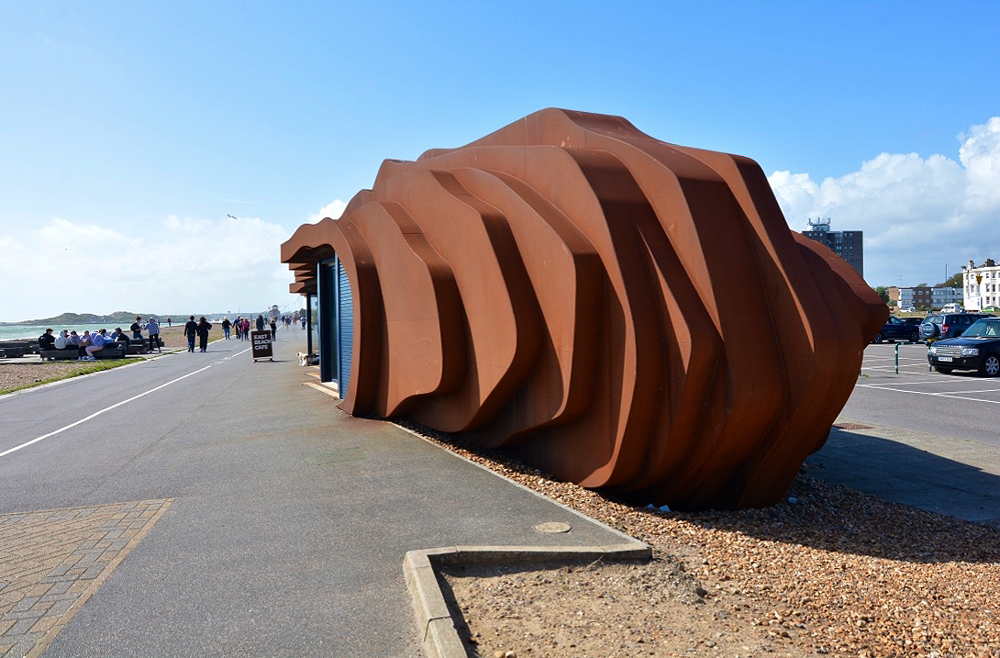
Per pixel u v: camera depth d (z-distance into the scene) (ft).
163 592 14.96
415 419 34.06
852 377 20.15
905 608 14.58
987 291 419.95
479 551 15.76
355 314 36.11
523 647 12.05
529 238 23.50
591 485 22.35
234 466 26.91
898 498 25.05
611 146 23.38
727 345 19.22
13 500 23.67
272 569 16.03
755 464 21.09
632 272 20.39
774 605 14.42
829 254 27.55
